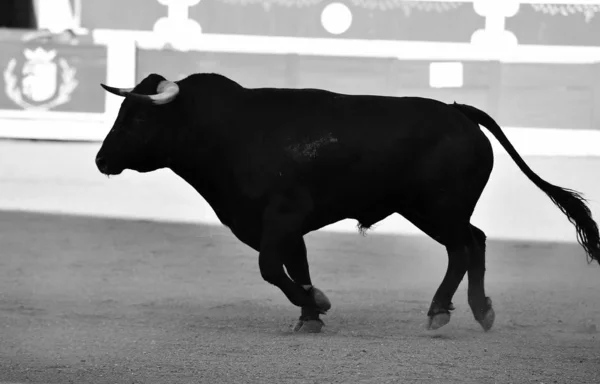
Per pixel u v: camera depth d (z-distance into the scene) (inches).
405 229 987.3
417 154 503.5
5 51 1510.8
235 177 507.5
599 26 1558.8
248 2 1601.9
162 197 1144.2
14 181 1202.6
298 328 521.7
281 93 519.2
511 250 871.1
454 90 1499.8
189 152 516.4
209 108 515.8
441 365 437.1
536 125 1487.5
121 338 502.9
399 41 1552.7
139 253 811.4
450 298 514.9
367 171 501.7
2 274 708.7
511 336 517.0
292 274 520.1
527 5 1571.1
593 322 561.9
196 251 828.6
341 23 1584.6
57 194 1129.4
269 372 420.8
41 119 1515.7
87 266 748.6
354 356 454.3
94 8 1635.1
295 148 500.7
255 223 509.7
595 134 1475.1
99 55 1508.4
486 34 1572.3
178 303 617.0
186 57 1505.9
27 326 535.5
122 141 516.4
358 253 839.7
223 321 558.9
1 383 399.2
